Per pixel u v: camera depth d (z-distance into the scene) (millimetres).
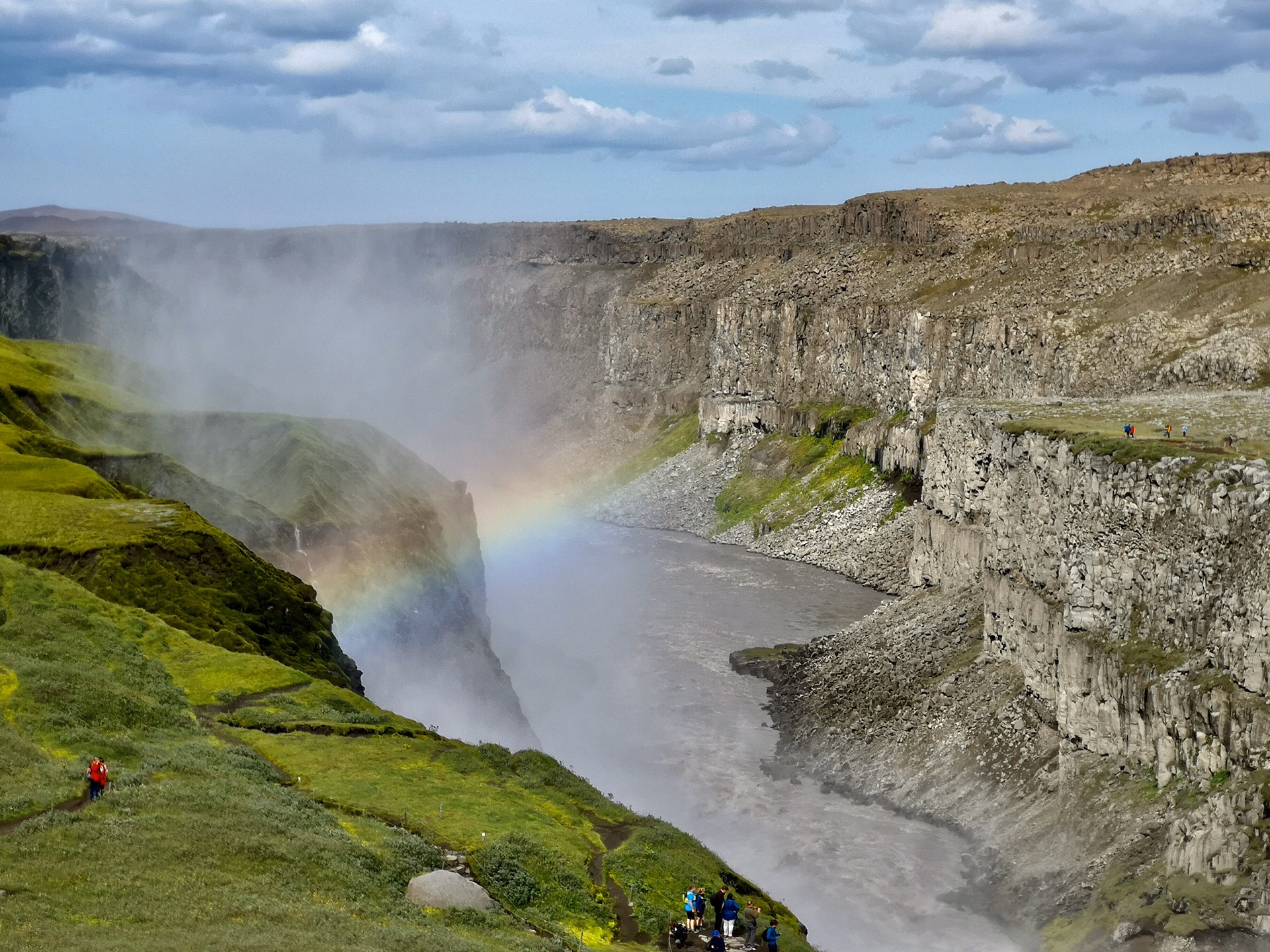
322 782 86125
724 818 134250
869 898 113625
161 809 70750
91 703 85188
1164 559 111125
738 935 78438
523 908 74125
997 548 144125
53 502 131125
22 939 52219
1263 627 97312
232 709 97312
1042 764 124500
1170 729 105562
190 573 124000
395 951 59125
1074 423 142750
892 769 140875
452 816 84125
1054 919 102188
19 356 195875
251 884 64125
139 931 55875
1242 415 146625
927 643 162625
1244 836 90688
